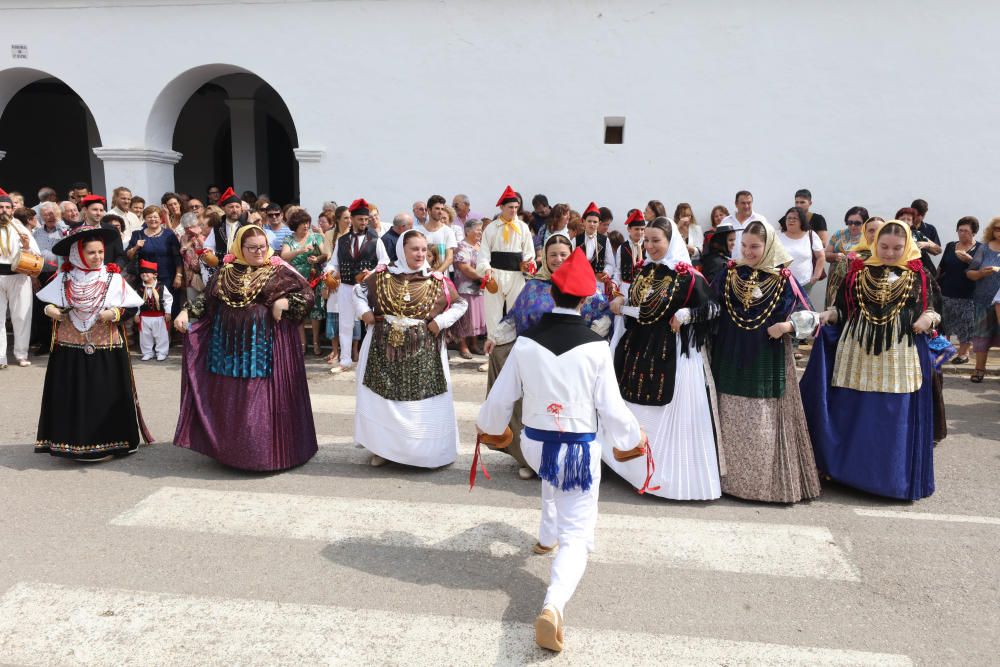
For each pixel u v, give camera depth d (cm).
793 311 464
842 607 358
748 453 473
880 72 950
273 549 410
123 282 529
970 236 830
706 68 974
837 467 489
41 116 1689
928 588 376
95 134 1573
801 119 970
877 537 432
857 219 855
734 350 473
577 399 334
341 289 820
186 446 515
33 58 1080
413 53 1018
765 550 414
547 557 405
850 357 485
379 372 515
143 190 1090
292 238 895
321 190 1062
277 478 514
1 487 491
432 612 351
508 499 483
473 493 493
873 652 323
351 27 1023
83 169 1728
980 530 443
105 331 522
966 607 360
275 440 514
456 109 1022
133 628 335
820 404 492
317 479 514
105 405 523
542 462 341
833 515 462
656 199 1007
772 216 991
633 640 330
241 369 503
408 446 514
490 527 440
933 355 577
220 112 1675
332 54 1032
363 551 409
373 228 848
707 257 526
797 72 962
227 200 858
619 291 544
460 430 632
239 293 502
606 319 489
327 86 1039
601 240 854
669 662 315
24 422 639
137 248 865
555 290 342
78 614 345
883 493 477
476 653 320
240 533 429
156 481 505
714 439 479
